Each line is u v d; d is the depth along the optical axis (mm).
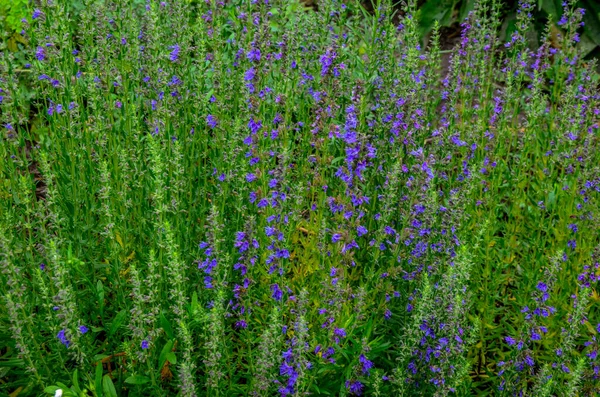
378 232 769
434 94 1088
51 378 708
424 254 791
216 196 851
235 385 732
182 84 865
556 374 751
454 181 948
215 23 881
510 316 929
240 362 768
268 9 810
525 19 1040
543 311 766
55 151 874
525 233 1009
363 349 702
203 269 757
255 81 796
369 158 736
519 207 998
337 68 794
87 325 742
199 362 771
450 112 955
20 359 723
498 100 952
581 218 915
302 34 930
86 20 855
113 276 772
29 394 735
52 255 650
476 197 981
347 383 718
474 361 860
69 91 822
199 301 784
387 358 815
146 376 696
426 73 996
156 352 744
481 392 828
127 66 855
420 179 765
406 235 772
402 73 895
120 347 741
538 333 765
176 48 854
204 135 880
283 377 722
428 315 717
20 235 780
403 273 813
